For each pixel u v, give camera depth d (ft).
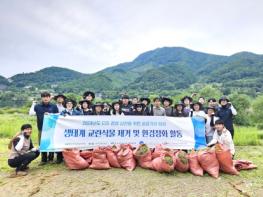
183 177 13.94
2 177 14.10
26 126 14.51
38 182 13.17
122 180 13.35
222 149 14.53
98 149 15.12
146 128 16.61
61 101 17.04
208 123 17.39
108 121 16.29
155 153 15.33
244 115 66.95
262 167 16.14
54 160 16.90
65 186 12.67
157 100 17.88
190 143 16.88
